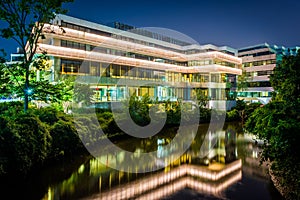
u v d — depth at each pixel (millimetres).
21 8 10289
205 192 7004
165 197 6695
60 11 11055
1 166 6816
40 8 10570
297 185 5840
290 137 5770
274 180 7559
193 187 7379
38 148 8367
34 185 7320
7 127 7652
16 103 13367
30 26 10773
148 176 8344
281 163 6254
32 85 11125
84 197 6656
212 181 7859
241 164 9664
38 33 11422
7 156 7223
